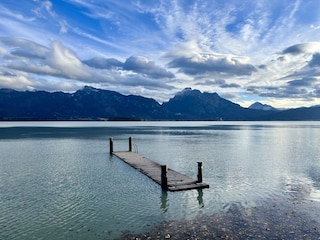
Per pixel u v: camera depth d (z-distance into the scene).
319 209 18.95
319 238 14.41
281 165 36.41
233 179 28.42
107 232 15.66
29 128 150.38
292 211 18.56
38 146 58.47
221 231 15.38
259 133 110.31
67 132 112.00
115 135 94.62
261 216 17.69
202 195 22.78
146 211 19.06
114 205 20.39
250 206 19.80
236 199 21.59
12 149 53.12
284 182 27.03
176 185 24.94
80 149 53.72
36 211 19.08
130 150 49.72
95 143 65.62
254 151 51.06
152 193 23.53
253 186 25.53
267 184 26.27
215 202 20.91
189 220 17.25
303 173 31.28
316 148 55.88
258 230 15.44
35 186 25.77
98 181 27.84
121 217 17.95
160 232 15.47
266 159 41.50
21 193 23.42
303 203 20.34
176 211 19.03
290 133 110.25
